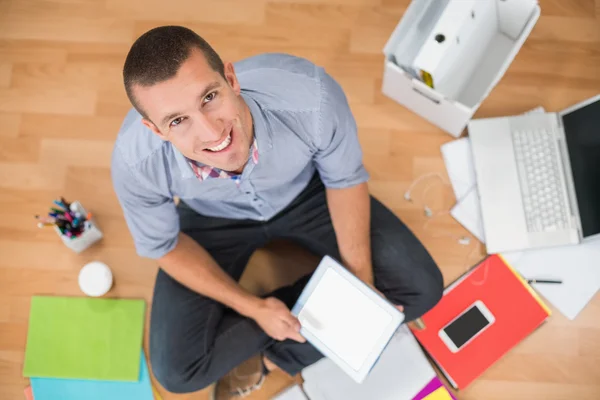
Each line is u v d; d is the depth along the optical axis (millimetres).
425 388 1628
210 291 1473
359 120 1839
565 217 1641
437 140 1810
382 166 1811
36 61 1904
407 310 1561
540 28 1838
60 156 1854
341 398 1641
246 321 1527
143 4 1926
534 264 1694
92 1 1933
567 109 1652
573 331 1674
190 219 1598
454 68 1614
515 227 1681
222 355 1521
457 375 1646
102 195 1834
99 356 1732
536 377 1662
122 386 1719
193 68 860
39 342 1746
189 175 1246
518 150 1708
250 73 1240
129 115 1243
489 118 1767
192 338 1510
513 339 1648
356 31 1888
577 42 1825
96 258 1800
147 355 1732
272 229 1594
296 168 1345
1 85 1892
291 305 1589
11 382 1734
